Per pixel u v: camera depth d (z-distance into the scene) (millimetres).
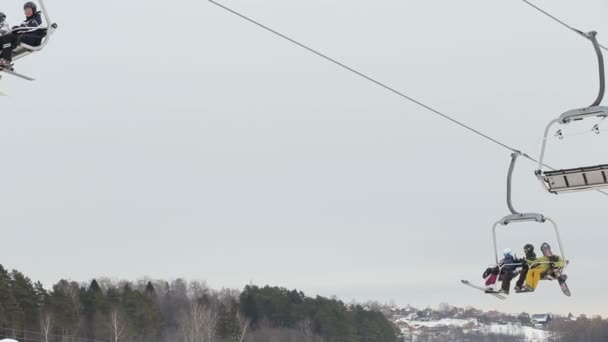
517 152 35688
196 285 177375
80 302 128125
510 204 35750
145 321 133375
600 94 28875
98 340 123562
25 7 25453
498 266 35750
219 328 137250
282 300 159375
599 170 28766
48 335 116500
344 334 157875
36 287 119188
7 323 108625
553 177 29578
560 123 29328
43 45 25109
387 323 172250
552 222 35031
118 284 167500
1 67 24859
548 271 35250
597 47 28844
